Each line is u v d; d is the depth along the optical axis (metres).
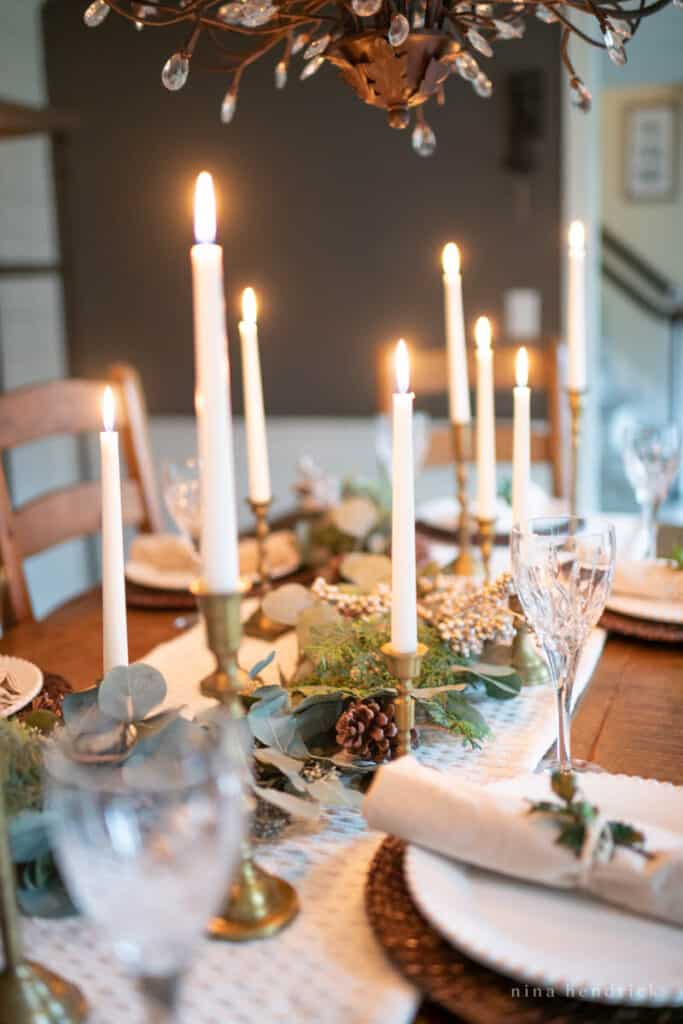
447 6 1.15
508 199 3.35
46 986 0.65
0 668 1.18
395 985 0.67
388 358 2.52
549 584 0.93
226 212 3.62
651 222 6.65
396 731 0.93
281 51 3.44
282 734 0.90
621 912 0.71
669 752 1.03
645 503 1.58
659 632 1.35
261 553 1.44
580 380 1.49
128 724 0.82
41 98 3.70
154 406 3.86
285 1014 0.65
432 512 2.08
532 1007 0.63
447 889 0.72
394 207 3.46
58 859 0.74
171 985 0.53
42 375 3.83
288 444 3.74
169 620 1.54
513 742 1.04
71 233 3.80
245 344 1.39
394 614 0.86
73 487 1.99
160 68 3.57
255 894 0.74
